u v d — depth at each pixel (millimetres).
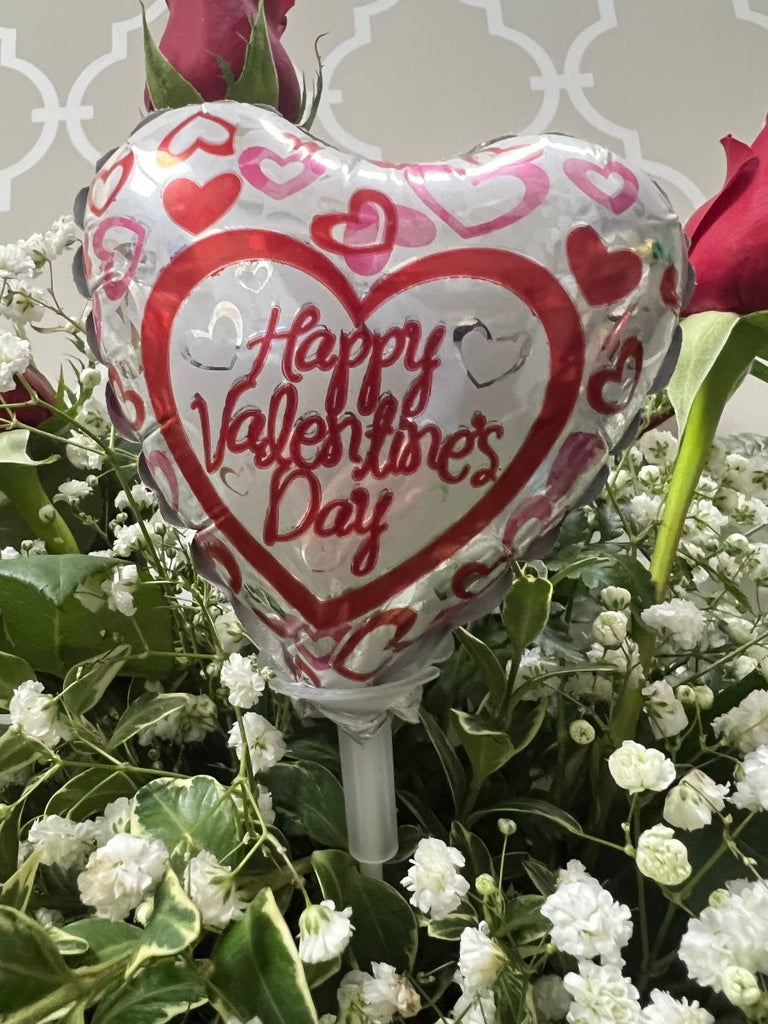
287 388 243
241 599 288
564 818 335
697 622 359
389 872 363
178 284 246
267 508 258
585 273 242
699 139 664
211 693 407
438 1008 330
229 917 287
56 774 414
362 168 244
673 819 305
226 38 328
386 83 660
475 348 240
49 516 421
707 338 328
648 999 341
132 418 276
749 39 663
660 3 660
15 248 415
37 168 663
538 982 326
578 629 428
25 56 664
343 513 255
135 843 289
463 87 662
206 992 278
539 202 239
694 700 357
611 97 662
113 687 440
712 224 339
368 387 242
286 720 392
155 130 260
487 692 399
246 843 312
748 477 455
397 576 266
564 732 382
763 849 349
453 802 395
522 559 285
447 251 236
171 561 423
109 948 288
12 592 362
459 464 251
